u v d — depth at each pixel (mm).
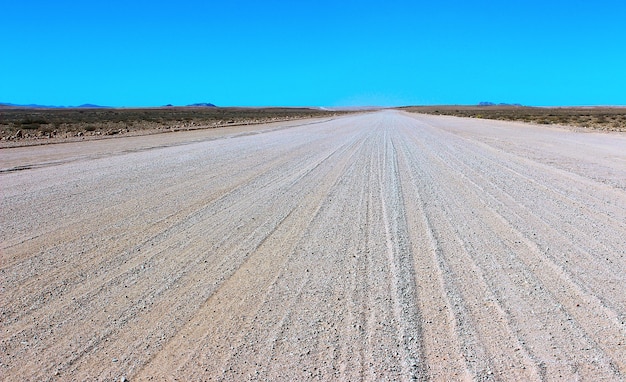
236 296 4875
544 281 5285
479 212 8602
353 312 4492
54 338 4012
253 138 27578
